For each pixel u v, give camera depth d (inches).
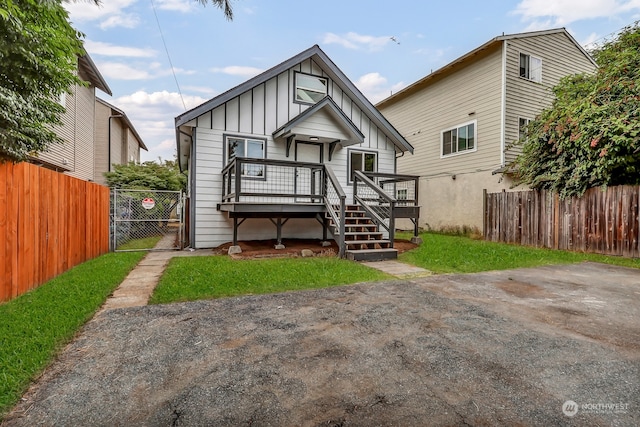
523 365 94.3
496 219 396.5
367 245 298.5
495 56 458.3
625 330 120.6
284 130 345.1
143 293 167.3
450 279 201.9
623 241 279.6
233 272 209.8
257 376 88.0
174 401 77.0
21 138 146.2
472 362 96.0
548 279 203.2
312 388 82.5
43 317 126.2
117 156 750.5
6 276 147.1
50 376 87.1
